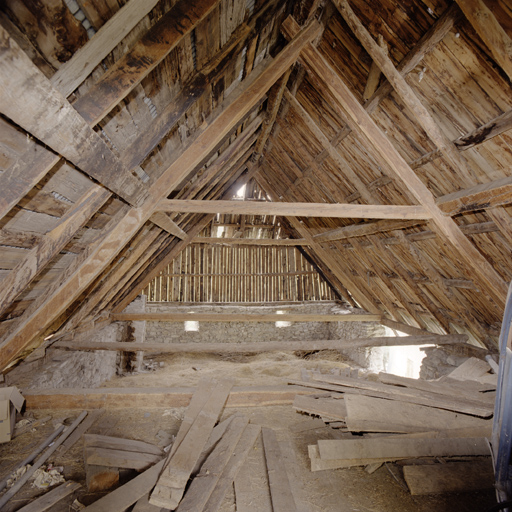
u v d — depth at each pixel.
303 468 3.29
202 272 11.57
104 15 1.42
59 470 3.09
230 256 11.80
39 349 5.33
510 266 4.14
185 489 2.80
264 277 12.04
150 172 3.32
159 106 2.48
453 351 6.59
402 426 3.66
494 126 2.86
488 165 3.31
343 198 6.16
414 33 2.83
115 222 3.29
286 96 4.91
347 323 10.97
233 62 2.93
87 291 4.67
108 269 4.52
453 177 3.79
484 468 3.18
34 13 1.22
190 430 3.47
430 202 4.13
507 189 3.10
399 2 2.69
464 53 2.65
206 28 2.12
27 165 1.64
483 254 4.34
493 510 1.99
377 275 7.53
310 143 5.71
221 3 2.03
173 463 2.89
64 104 1.36
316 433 3.96
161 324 11.15
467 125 3.13
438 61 2.84
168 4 1.75
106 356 7.66
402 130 3.78
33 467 3.09
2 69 1.05
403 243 5.55
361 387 4.44
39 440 3.61
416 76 3.07
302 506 2.79
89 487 2.79
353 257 8.05
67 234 2.57
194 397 4.28
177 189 4.44
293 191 8.07
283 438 3.83
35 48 1.35
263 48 3.47
